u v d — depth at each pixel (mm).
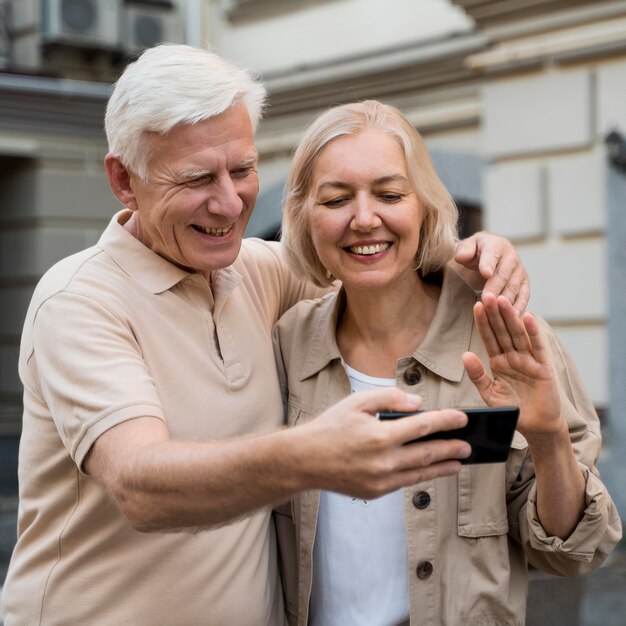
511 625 1902
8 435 9727
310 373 2062
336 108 1969
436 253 2000
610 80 6145
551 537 1793
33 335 1861
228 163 1831
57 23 9680
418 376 1975
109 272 1901
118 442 1603
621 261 6129
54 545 1909
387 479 1329
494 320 1647
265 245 2312
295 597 2066
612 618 4508
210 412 1910
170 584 1858
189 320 1940
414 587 1882
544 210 6488
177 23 9703
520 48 6469
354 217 1886
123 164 1879
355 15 7867
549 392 1657
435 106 7289
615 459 6160
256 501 1423
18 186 10172
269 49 8586
